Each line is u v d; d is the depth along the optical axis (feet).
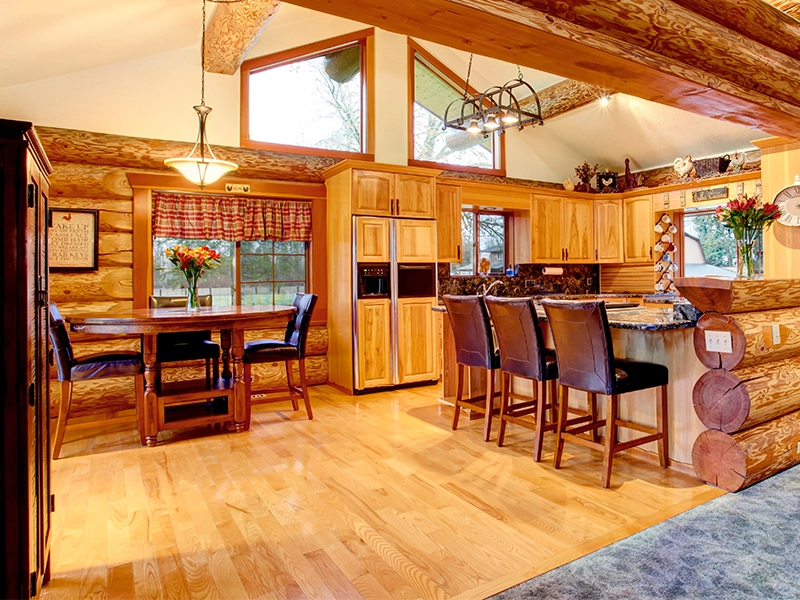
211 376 15.38
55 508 8.05
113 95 14.37
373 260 16.25
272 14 11.98
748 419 8.21
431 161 19.80
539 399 9.89
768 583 5.83
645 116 19.24
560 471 9.41
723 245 20.03
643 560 6.34
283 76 17.06
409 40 18.90
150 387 11.21
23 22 9.45
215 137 15.76
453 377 13.92
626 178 22.25
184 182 15.16
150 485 8.98
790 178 12.71
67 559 6.56
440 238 18.44
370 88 18.12
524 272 21.85
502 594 5.69
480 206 19.92
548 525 7.30
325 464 9.91
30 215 4.85
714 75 9.11
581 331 8.73
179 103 15.24
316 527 7.35
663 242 21.42
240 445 11.18
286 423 12.89
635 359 10.14
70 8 9.60
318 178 17.43
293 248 17.35
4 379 4.61
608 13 7.29
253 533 7.20
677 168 19.85
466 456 10.28
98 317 10.53
